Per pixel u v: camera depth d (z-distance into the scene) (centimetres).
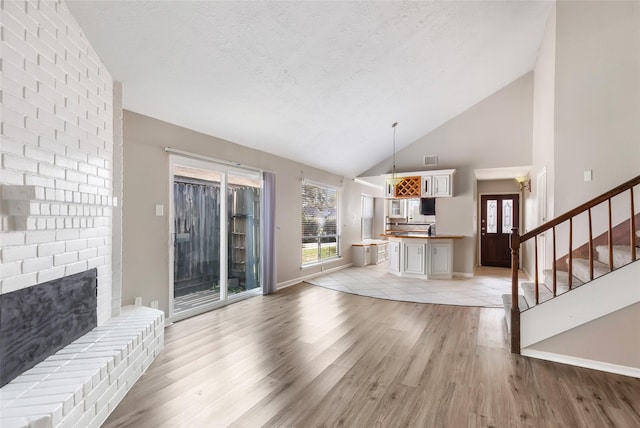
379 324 352
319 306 423
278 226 529
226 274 430
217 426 178
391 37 344
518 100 602
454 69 468
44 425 135
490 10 364
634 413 190
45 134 186
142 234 319
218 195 423
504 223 759
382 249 847
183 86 304
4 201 156
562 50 376
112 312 267
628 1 348
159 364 253
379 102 475
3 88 155
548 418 185
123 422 182
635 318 237
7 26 157
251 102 361
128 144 306
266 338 309
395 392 213
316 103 412
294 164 570
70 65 210
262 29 270
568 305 256
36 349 180
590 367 249
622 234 346
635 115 346
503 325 350
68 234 208
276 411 192
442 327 343
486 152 626
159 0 218
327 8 275
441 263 616
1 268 154
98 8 212
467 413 190
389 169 719
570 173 370
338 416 187
